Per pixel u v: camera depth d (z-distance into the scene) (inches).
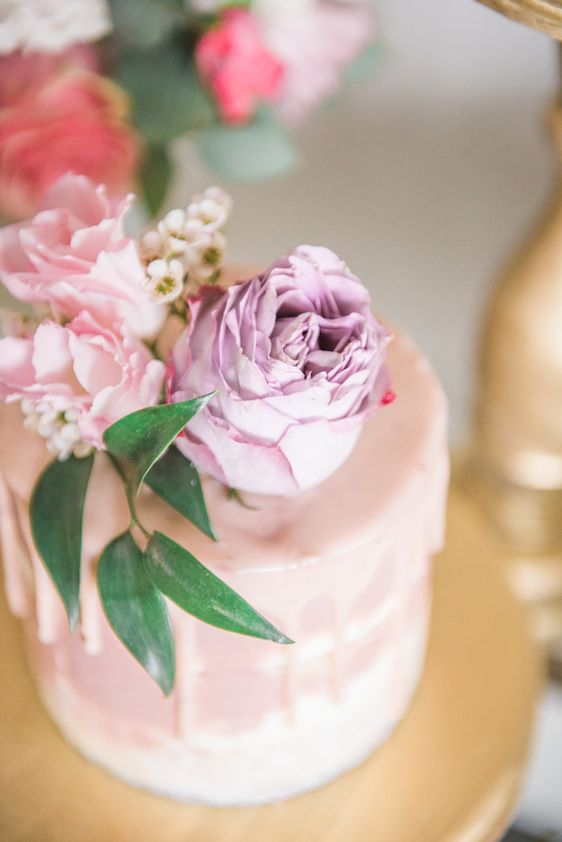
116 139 31.0
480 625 30.4
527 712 29.1
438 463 26.7
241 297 23.5
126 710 26.6
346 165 38.9
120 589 24.5
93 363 23.8
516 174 36.7
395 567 26.1
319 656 26.0
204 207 24.6
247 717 26.3
